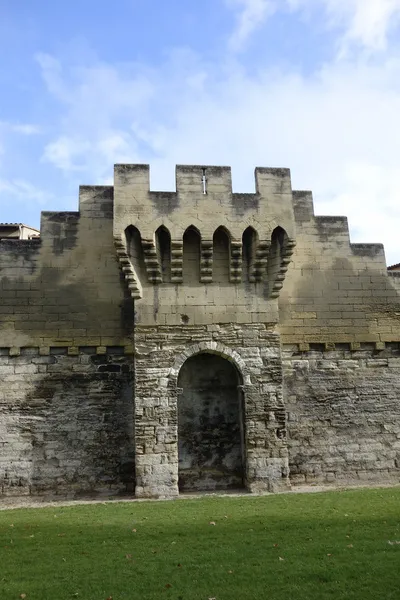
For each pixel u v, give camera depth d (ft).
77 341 70.08
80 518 50.01
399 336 75.66
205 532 42.86
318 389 72.43
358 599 29.19
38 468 66.08
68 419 67.82
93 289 71.92
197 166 69.51
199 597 29.84
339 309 75.31
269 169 70.59
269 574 33.04
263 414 66.23
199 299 68.39
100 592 30.81
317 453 70.38
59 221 73.61
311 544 38.75
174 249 67.21
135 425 64.13
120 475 66.80
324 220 77.97
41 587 31.68
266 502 56.03
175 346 66.74
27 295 70.85
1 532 44.75
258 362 67.51
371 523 44.24
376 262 77.71
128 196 67.21
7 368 68.49
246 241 70.59
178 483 67.87
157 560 36.06
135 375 65.46
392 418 72.95
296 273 75.61
